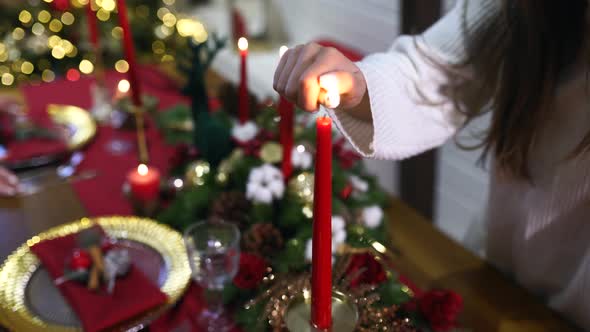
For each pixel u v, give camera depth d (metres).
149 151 1.17
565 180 0.71
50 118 1.25
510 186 0.80
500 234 0.85
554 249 0.76
